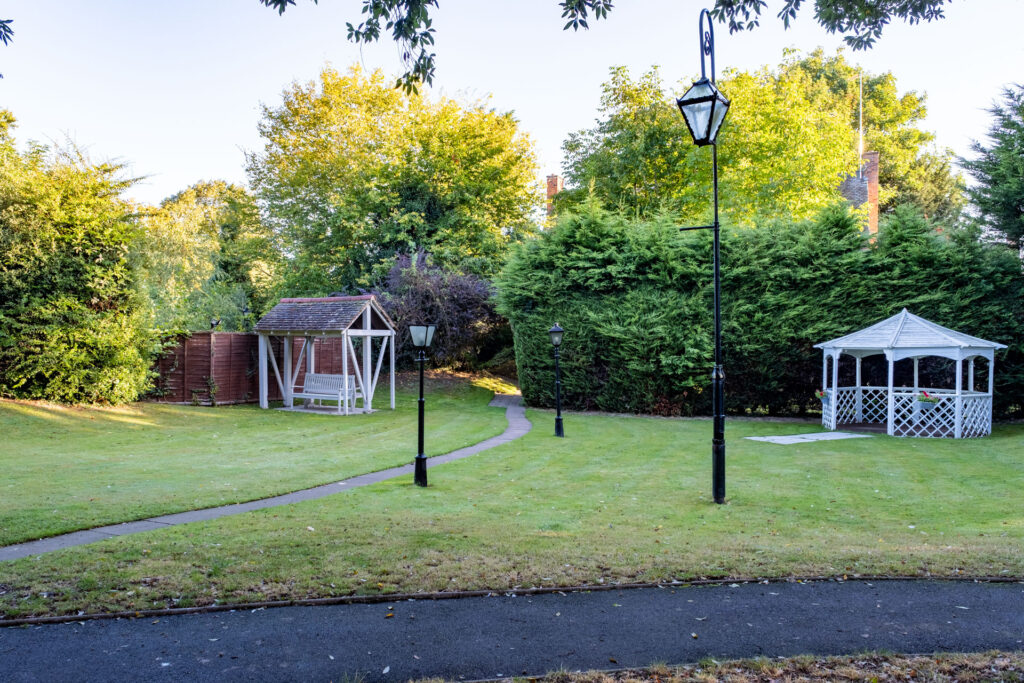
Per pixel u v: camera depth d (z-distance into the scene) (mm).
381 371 29578
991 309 18406
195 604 5176
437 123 32562
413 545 6660
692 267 19844
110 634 4688
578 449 13883
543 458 12633
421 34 6754
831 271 19156
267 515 7918
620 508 8539
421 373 10023
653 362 20359
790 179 28156
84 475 10352
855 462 12211
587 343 21438
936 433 16484
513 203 32688
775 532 7395
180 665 4242
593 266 21172
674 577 5828
